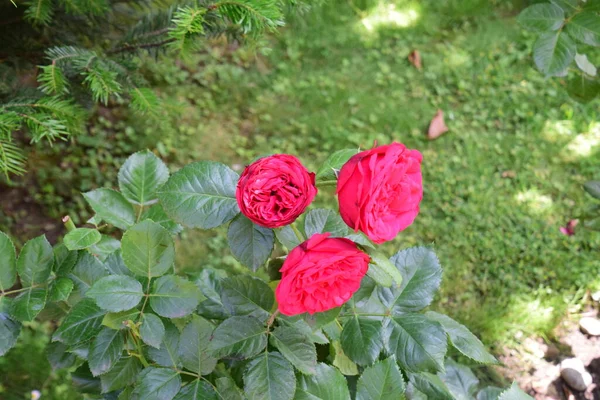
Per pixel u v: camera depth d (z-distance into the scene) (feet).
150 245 1.66
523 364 4.10
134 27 3.42
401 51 6.09
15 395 3.63
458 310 4.34
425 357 1.66
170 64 5.45
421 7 6.45
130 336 1.77
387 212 1.39
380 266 1.45
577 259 4.63
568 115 5.57
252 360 1.61
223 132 5.23
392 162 1.32
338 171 1.57
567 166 5.25
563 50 2.36
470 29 6.32
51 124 2.60
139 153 1.99
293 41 6.03
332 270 1.33
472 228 4.79
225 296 1.67
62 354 2.00
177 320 2.08
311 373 1.58
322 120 5.43
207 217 1.65
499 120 5.57
